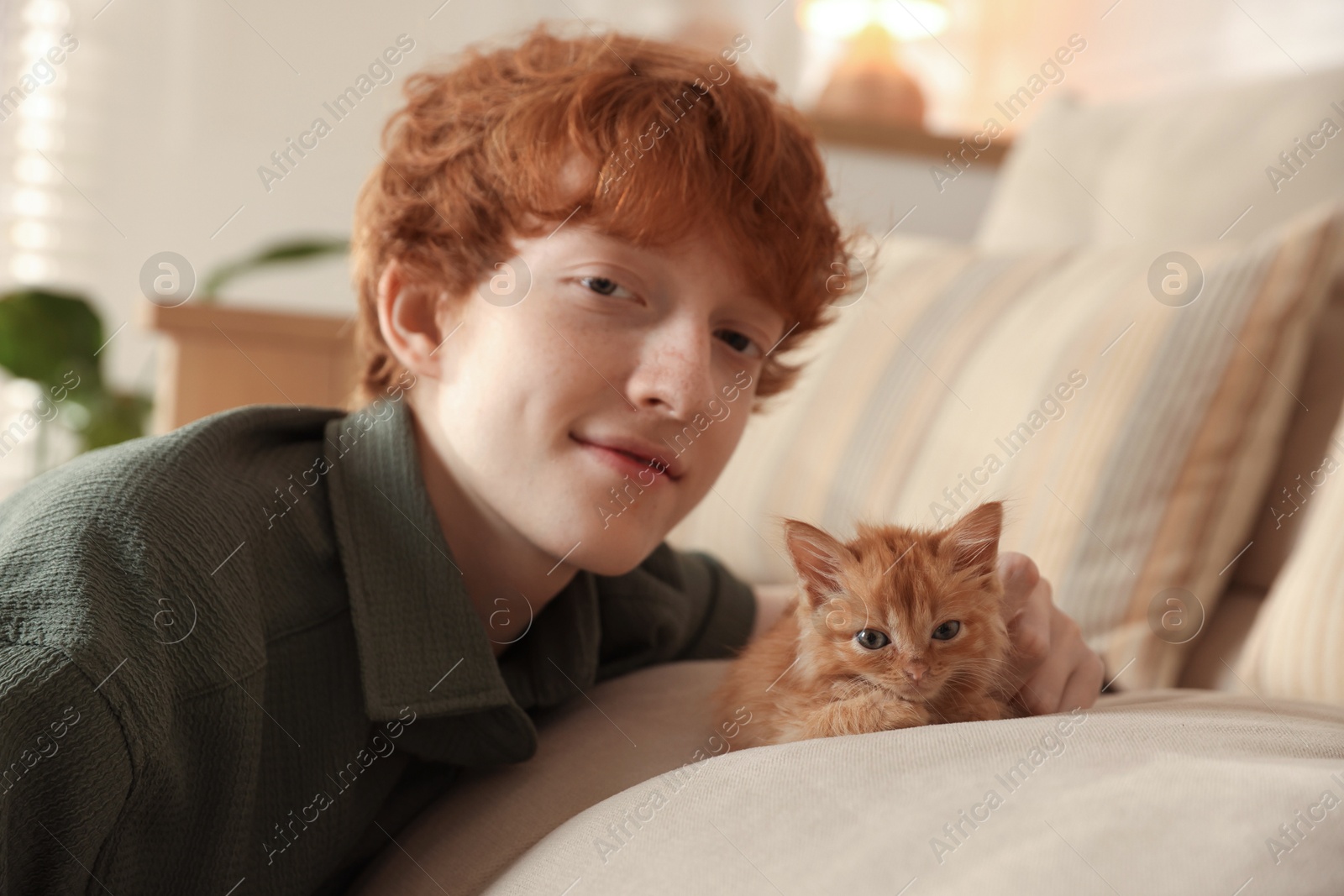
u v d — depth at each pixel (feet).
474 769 3.21
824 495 5.38
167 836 2.41
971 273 5.67
